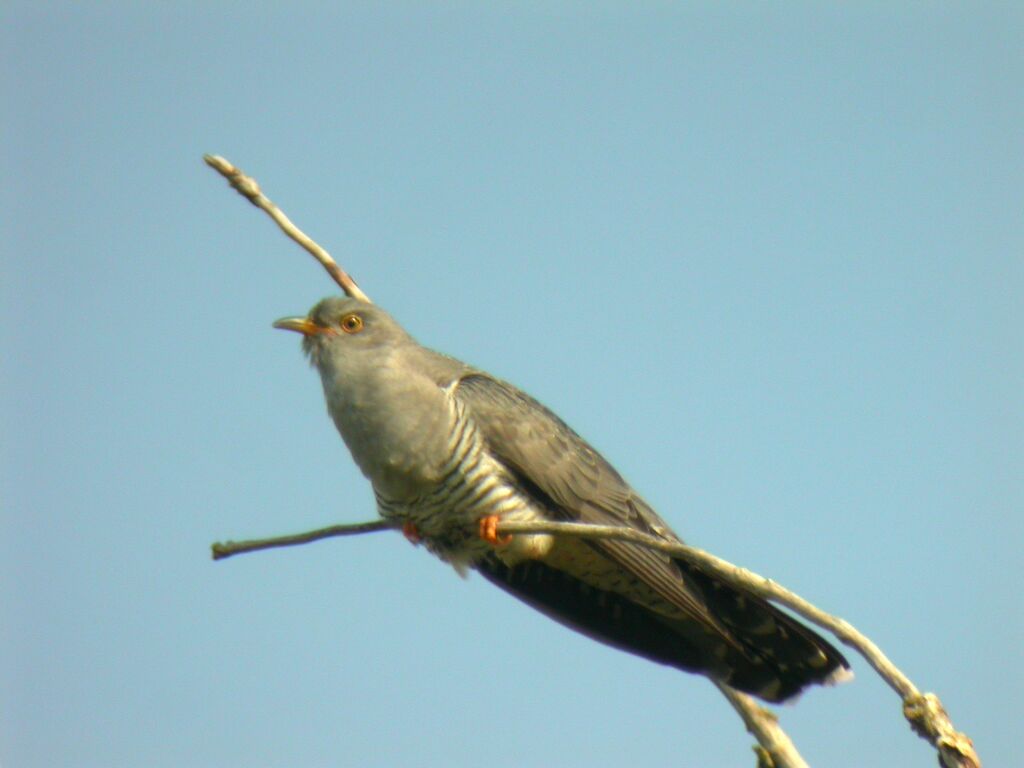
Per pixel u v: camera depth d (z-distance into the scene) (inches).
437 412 430.0
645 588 437.7
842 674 413.7
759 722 405.4
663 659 442.3
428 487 434.3
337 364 441.4
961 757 266.4
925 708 274.2
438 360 451.2
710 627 426.9
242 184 440.5
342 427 442.3
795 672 419.2
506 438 436.8
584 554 440.5
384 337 443.8
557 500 438.9
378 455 433.7
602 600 454.9
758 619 422.3
